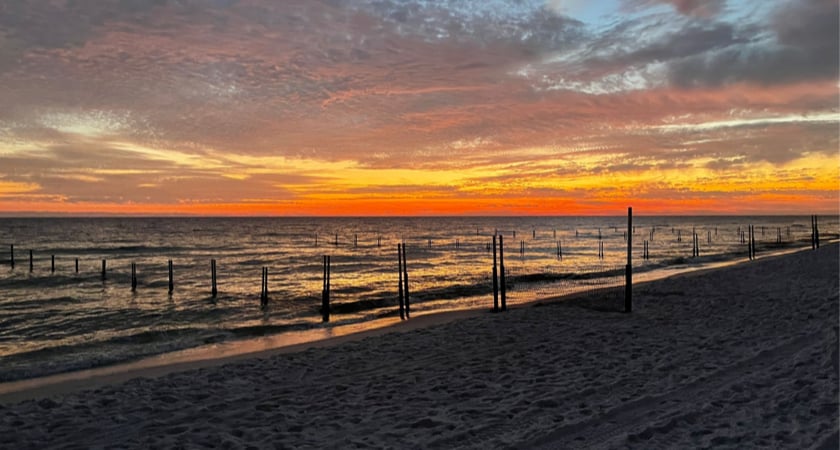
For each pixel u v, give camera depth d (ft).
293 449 19.06
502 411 22.49
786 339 34.32
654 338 37.01
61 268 141.38
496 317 49.24
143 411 24.34
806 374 26.03
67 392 30.91
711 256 146.82
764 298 53.36
